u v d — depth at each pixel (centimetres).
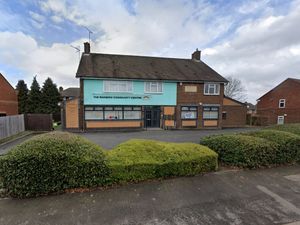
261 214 364
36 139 454
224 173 547
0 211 363
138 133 1728
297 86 2775
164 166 497
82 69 1875
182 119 2097
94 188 447
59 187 425
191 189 457
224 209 379
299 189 468
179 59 2461
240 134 721
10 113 2289
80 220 341
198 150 563
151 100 2009
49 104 3497
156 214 361
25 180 405
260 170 582
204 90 2145
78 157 434
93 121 1869
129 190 445
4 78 2139
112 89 1906
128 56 2272
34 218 344
